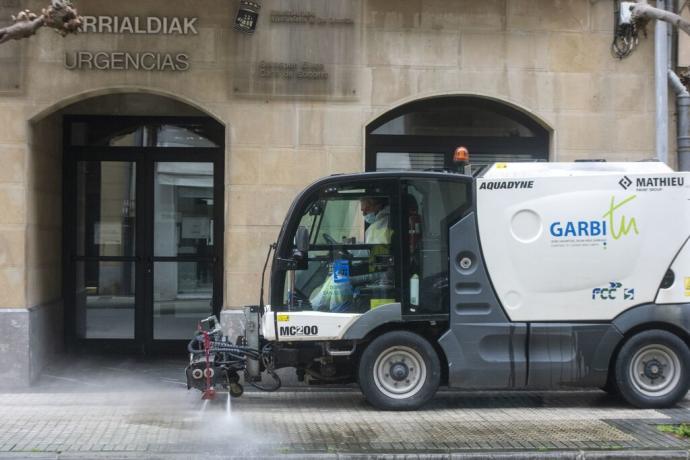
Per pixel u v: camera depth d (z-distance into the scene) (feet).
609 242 21.72
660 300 21.85
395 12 28.12
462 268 21.67
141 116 32.14
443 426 19.99
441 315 21.63
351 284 21.71
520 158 29.94
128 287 32.45
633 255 21.79
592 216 21.72
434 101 29.71
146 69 27.37
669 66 29.22
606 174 21.84
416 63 28.22
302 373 23.26
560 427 19.88
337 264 21.72
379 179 21.80
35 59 26.99
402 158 29.99
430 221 21.80
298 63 27.78
